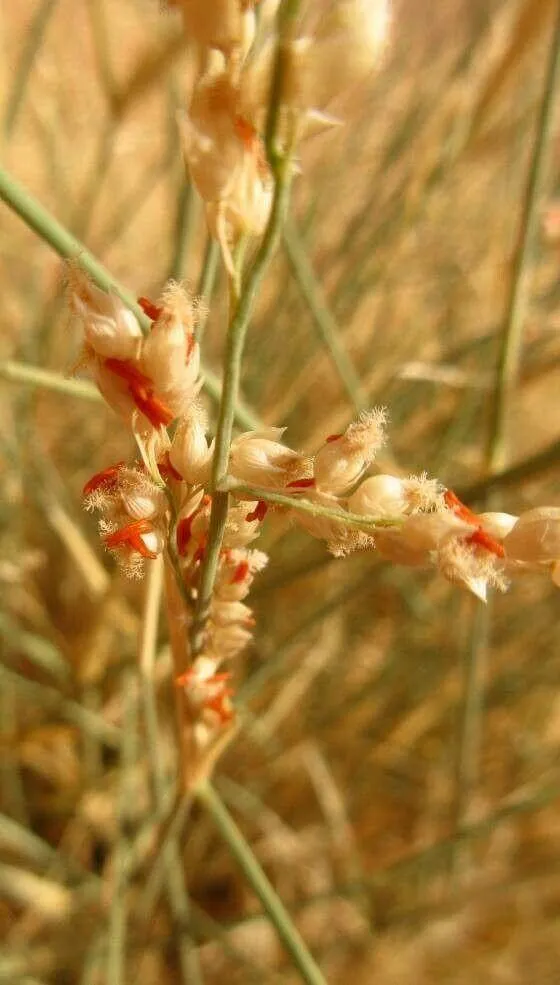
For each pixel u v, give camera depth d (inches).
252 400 5.8
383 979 6.2
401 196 5.5
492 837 6.7
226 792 5.7
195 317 1.9
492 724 7.0
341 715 6.1
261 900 3.0
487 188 7.0
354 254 6.1
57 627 6.4
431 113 5.4
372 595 6.9
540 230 4.0
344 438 2.0
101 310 1.8
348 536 2.0
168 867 4.4
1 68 4.5
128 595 5.9
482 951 6.6
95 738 5.5
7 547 5.5
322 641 6.3
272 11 2.0
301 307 5.8
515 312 3.5
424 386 6.1
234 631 2.3
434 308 6.9
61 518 5.0
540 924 6.6
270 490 2.0
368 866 6.7
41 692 5.1
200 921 4.8
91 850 5.9
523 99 5.2
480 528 1.9
